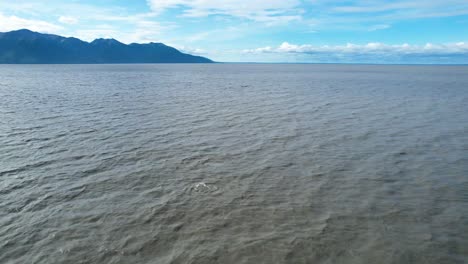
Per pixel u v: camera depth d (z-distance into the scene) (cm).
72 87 7625
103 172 1911
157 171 1931
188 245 1179
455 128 3120
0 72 17412
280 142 2597
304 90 7206
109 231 1274
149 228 1296
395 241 1200
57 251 1147
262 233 1257
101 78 11694
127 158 2167
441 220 1357
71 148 2384
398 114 3919
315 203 1514
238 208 1465
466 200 1548
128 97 5600
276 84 9175
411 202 1527
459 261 1085
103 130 2977
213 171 1938
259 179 1812
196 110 4197
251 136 2794
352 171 1941
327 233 1253
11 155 2203
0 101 4872
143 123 3319
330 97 5772
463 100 5300
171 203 1515
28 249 1159
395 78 12275
